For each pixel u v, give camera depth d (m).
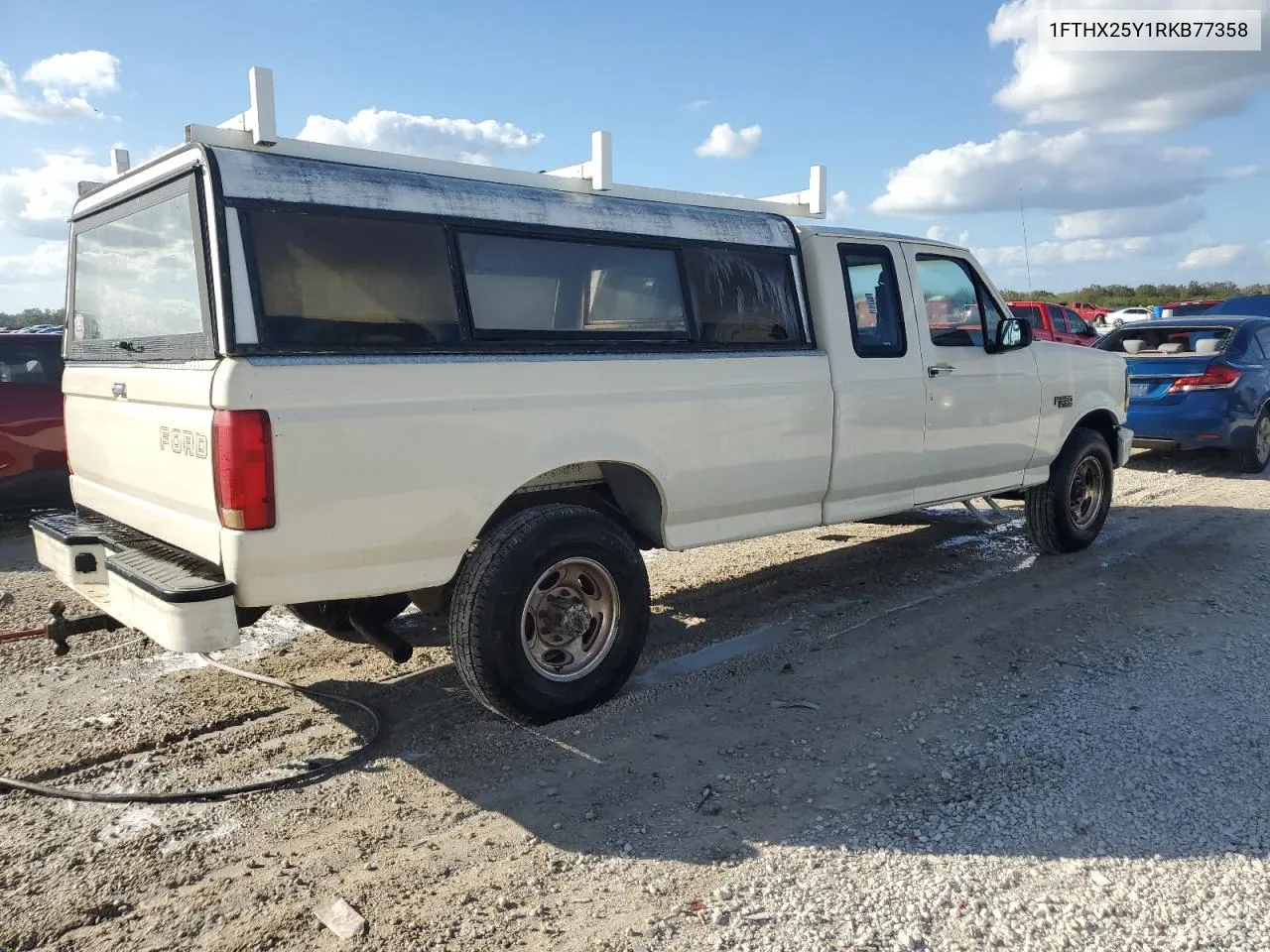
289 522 3.34
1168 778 3.54
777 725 4.09
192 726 4.15
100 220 4.37
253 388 3.24
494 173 4.10
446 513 3.73
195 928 2.75
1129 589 6.04
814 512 5.29
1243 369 10.21
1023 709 4.19
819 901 2.83
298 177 3.46
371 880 2.99
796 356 5.04
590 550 4.12
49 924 2.77
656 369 4.40
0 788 3.57
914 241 5.78
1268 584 6.12
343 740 4.02
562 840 3.21
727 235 4.82
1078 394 6.80
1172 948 2.60
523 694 3.98
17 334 8.06
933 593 6.05
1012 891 2.87
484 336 3.89
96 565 4.21
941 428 5.81
